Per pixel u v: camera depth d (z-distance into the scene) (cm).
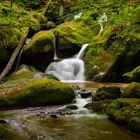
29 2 1816
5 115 1095
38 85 1254
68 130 929
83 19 1586
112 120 1038
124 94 1181
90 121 1027
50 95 1242
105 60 1848
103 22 1703
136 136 881
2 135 836
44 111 1152
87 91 1363
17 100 1216
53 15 2722
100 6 1251
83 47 2061
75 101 1274
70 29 2183
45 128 942
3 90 1271
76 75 1933
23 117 1068
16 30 1925
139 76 1584
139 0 1159
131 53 1814
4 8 1698
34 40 1955
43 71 1959
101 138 861
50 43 1967
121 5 1184
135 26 1323
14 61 1842
